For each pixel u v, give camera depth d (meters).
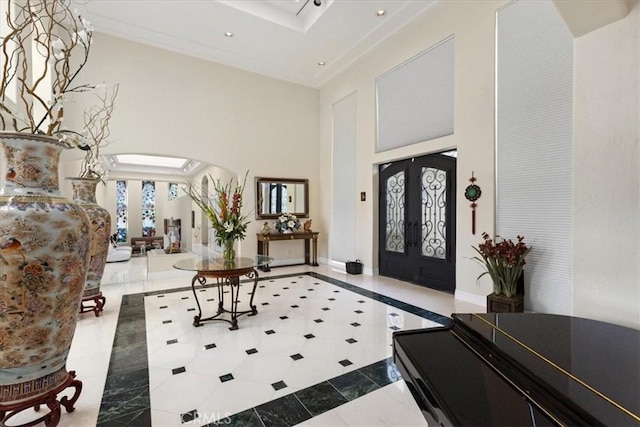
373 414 1.95
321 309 3.97
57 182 1.76
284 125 7.13
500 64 3.87
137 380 2.33
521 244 3.48
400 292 4.76
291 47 5.80
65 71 1.81
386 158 5.63
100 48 5.25
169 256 8.83
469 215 4.21
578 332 1.46
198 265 3.57
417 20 4.95
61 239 1.64
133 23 5.05
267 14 4.98
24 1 3.39
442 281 4.81
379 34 5.37
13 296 1.55
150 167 11.68
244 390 2.20
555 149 3.37
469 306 4.05
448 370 1.29
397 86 5.43
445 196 4.74
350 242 6.59
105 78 5.28
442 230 4.80
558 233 3.36
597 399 0.94
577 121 1.67
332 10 4.73
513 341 1.37
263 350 2.82
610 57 1.55
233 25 5.11
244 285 5.24
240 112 6.59
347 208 6.68
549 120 3.42
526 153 3.63
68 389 2.21
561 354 1.24
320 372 2.44
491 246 3.57
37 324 1.66
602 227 1.59
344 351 2.80
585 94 1.64
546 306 3.46
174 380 2.33
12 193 1.57
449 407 1.02
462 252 4.32
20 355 1.66
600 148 1.59
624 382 1.03
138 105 5.55
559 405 0.95
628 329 1.47
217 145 6.32
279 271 6.47
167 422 1.87
